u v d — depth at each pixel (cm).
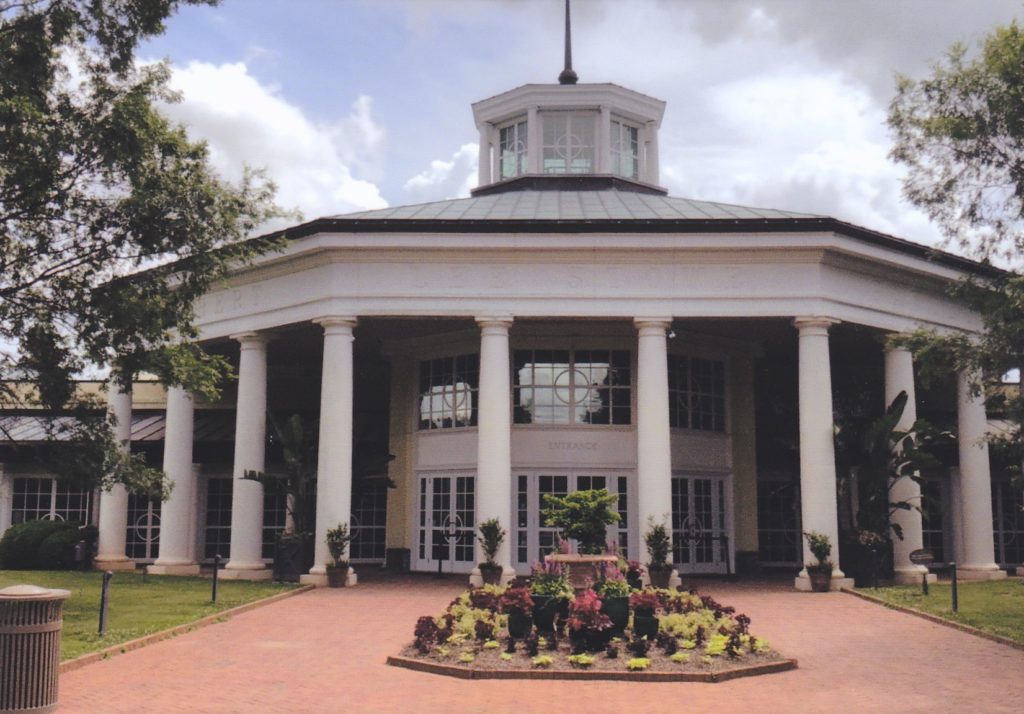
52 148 1709
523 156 3288
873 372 3200
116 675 1204
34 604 975
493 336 2372
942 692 1130
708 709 1027
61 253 1875
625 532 2638
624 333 2708
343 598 2080
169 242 1867
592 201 2884
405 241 2364
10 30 1673
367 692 1106
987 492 2720
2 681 957
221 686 1140
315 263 2450
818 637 1555
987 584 2409
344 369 2392
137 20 1786
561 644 1347
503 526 2316
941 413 3225
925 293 2641
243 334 2617
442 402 2862
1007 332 1800
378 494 3225
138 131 1738
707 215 2648
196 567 2748
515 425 2673
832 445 2339
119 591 2133
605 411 2686
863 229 2378
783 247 2334
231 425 3325
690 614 1424
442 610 1867
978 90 1809
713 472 2825
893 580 2505
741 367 2945
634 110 3294
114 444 1931
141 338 1934
